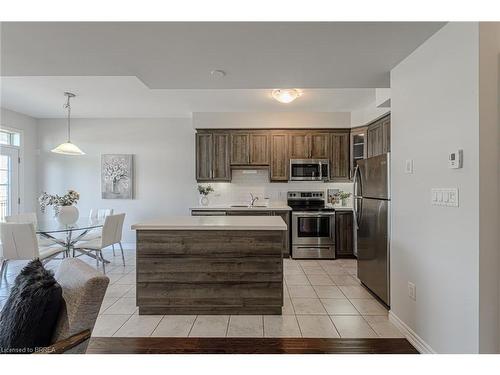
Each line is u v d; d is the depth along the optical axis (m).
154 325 2.67
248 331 2.55
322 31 2.00
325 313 2.90
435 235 2.03
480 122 1.64
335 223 5.09
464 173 1.75
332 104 4.79
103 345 2.33
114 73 2.79
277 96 4.05
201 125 5.34
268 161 5.39
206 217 3.60
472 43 1.69
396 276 2.59
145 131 5.83
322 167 5.31
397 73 2.55
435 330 2.03
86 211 5.81
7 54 2.38
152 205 5.83
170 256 2.89
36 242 3.51
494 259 1.65
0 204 5.10
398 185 2.54
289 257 5.14
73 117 5.77
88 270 1.57
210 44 2.20
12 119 5.26
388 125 4.24
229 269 2.89
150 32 2.03
